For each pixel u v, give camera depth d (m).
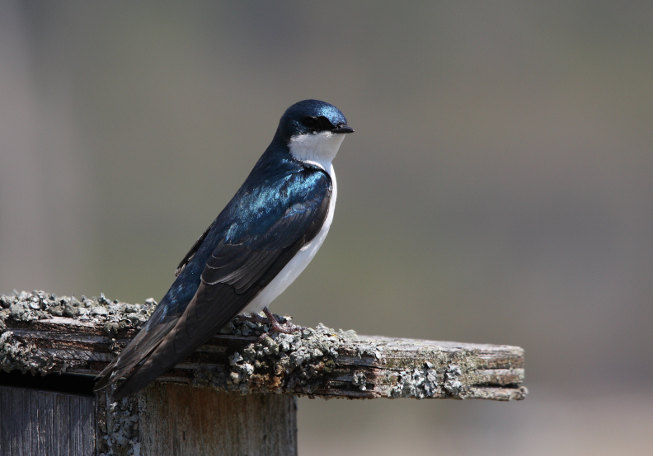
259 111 17.78
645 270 16.44
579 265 16.33
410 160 17.42
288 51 18.88
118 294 14.23
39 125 16.05
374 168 17.27
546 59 19.11
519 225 16.83
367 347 4.80
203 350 4.86
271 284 5.23
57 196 15.39
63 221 15.19
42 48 16.80
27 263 14.51
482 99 18.38
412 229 16.22
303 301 14.67
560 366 15.02
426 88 18.67
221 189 16.16
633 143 18.03
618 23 19.48
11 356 4.89
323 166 5.76
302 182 5.54
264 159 5.80
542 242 16.66
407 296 14.81
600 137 18.05
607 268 16.39
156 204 15.77
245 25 18.92
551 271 16.12
